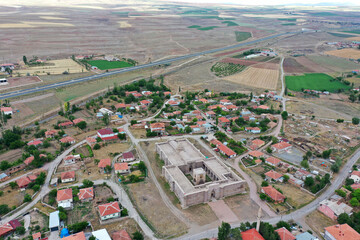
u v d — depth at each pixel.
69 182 130.25
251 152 158.88
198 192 116.88
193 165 142.25
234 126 197.62
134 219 108.25
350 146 171.25
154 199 120.69
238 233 95.19
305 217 111.44
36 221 105.31
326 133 189.62
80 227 99.88
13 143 159.50
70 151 158.38
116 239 95.69
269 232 97.06
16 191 123.44
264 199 121.50
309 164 150.88
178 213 112.75
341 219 106.25
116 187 127.62
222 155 159.12
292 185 133.12
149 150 162.62
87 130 185.88
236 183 123.69
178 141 164.12
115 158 152.50
